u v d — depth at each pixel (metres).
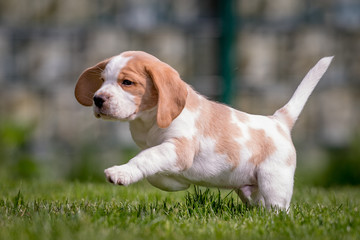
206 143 5.56
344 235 4.62
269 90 14.16
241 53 14.36
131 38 14.38
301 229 4.75
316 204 6.62
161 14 14.52
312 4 14.54
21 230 4.44
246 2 14.50
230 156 5.62
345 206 6.50
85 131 13.41
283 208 5.61
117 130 13.33
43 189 7.97
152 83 5.30
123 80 5.25
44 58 14.46
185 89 5.22
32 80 14.30
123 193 7.43
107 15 14.52
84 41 14.38
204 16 14.45
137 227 4.71
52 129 13.85
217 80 14.11
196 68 14.31
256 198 6.04
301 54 14.48
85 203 6.25
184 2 14.52
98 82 5.88
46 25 14.49
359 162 12.32
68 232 4.34
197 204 5.70
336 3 14.59
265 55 14.43
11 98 14.15
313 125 13.98
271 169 5.70
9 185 8.36
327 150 13.30
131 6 14.52
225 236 4.51
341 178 12.13
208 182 5.78
